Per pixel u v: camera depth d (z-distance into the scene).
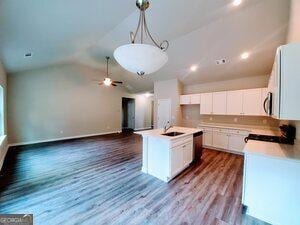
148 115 10.54
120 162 3.94
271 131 3.83
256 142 2.56
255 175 2.02
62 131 6.43
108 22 3.03
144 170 3.35
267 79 4.77
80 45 4.18
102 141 6.33
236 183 2.89
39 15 2.15
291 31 2.55
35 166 3.62
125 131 8.92
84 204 2.23
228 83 5.48
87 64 6.75
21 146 5.31
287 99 1.56
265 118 4.80
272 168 1.91
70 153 4.66
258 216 2.00
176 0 2.48
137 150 5.05
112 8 2.49
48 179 2.99
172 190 2.63
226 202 2.31
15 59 3.86
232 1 2.58
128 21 3.13
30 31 2.57
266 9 2.77
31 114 5.61
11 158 4.15
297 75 1.52
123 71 6.78
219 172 3.38
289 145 2.36
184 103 6.16
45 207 2.15
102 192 2.55
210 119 5.89
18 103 5.32
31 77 5.57
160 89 6.78
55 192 2.54
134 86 8.29
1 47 2.90
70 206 2.18
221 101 5.14
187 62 4.94
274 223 1.91
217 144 5.18
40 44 3.27
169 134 3.42
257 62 4.26
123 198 2.39
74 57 5.64
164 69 5.72
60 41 3.42
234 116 5.34
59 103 6.30
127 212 2.07
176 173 3.13
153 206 2.20
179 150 3.20
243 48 3.82
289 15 2.69
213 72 5.20
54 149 5.06
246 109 4.66
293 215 1.82
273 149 2.14
